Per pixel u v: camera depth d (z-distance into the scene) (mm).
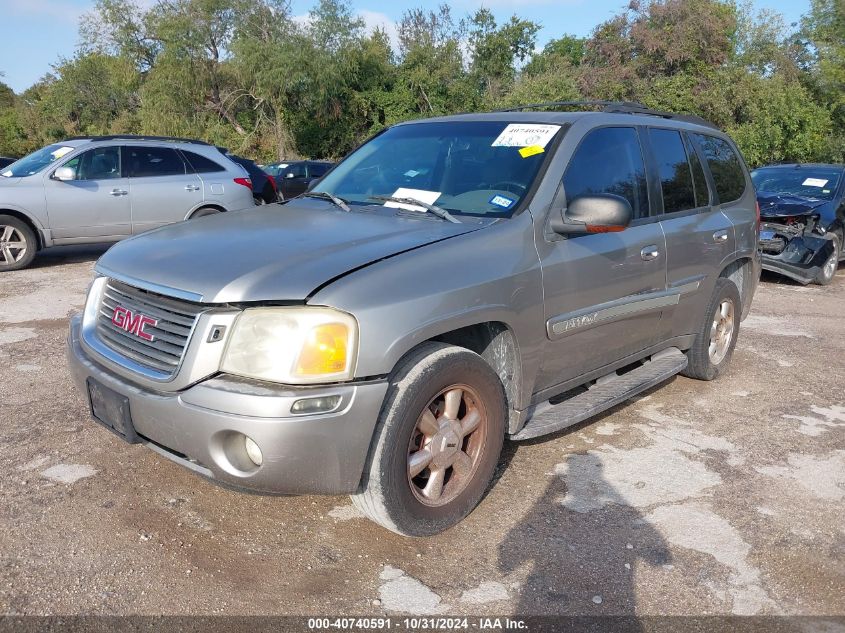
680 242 4473
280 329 2619
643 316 4246
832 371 5777
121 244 3424
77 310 6961
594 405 3877
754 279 5703
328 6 36594
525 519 3309
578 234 3674
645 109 4789
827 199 10094
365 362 2662
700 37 30312
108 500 3328
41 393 4656
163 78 35969
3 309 6941
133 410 2834
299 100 38188
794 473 3875
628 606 2717
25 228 8961
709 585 2859
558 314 3551
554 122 3936
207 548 2992
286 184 19484
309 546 3039
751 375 5613
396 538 3121
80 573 2781
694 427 4488
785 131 28828
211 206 10133
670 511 3422
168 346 2787
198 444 2645
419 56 39188
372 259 2881
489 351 3412
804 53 36125
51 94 49781
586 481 3701
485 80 41094
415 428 2885
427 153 4082
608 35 32250
